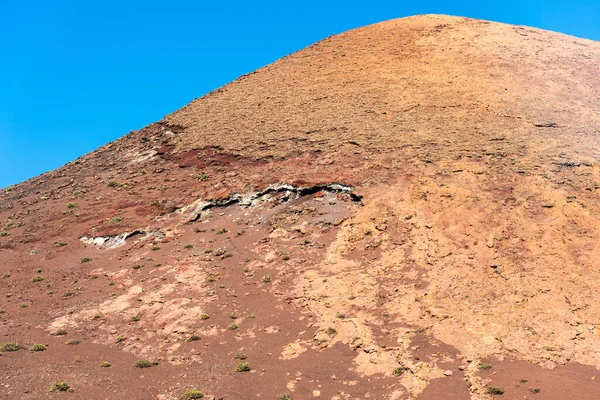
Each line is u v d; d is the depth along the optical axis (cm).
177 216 3503
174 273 2800
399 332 2084
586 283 2227
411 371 1831
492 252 2525
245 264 2802
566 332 1994
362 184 3309
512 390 1688
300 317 2272
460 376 1798
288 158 3922
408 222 2872
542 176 3053
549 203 2802
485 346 1966
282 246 2914
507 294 2239
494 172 3181
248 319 2311
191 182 3931
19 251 3288
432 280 2397
